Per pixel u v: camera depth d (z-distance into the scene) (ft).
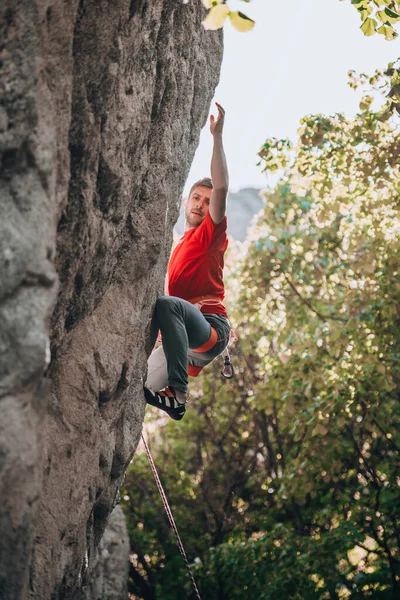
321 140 30.50
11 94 8.54
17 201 8.41
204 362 15.01
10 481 7.93
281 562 32.73
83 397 12.31
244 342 44.50
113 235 12.15
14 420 7.99
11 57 8.59
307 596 32.40
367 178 30.60
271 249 36.99
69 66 9.60
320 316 35.86
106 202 11.53
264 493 43.80
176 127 15.35
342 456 34.32
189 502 44.37
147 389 14.90
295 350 33.55
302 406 33.65
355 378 31.24
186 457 44.37
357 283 33.78
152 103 13.16
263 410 43.39
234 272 44.62
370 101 30.07
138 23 11.45
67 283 11.01
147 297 14.21
